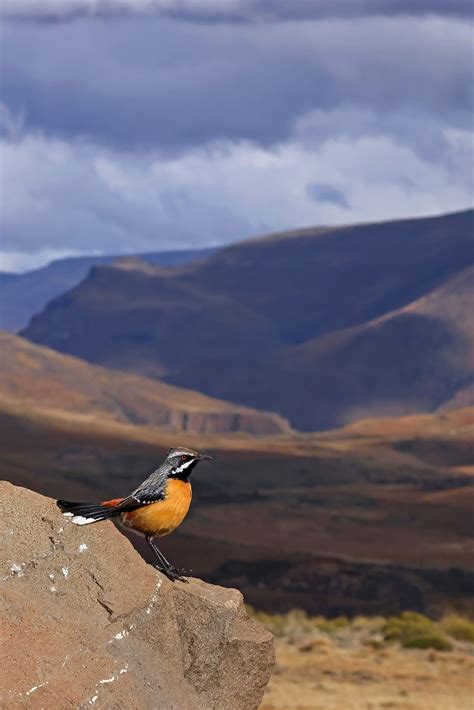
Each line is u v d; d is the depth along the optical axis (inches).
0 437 7760.8
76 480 6245.1
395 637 1658.5
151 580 301.6
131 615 293.6
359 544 5206.7
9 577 287.3
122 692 266.4
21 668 257.4
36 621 269.4
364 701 1039.6
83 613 288.5
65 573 293.1
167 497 294.5
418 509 6318.9
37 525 298.2
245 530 5378.9
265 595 3745.1
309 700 1040.2
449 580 4062.5
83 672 264.5
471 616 3467.0
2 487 303.4
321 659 1379.2
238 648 310.2
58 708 254.1
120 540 307.3
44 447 7672.2
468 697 1090.1
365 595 3858.3
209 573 3991.1
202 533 5172.2
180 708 284.8
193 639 304.8
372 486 7495.1
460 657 1441.9
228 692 308.8
